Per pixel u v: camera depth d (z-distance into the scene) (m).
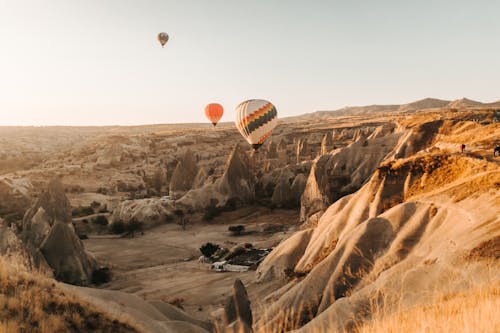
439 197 36.69
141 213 97.00
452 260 22.25
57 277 55.53
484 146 51.44
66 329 10.34
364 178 101.12
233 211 102.81
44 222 66.12
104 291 25.88
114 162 170.50
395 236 35.72
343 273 32.75
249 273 55.88
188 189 125.19
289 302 33.56
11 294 10.70
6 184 111.75
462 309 5.30
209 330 30.19
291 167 113.44
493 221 26.69
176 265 66.25
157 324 21.16
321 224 51.81
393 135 110.62
